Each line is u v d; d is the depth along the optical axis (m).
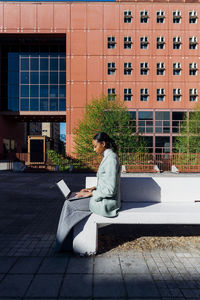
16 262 2.29
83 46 25.44
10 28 25.66
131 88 25.70
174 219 2.50
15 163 15.25
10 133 33.78
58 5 25.47
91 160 16.48
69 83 25.39
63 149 67.38
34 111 29.25
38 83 29.47
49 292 1.76
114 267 2.17
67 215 2.53
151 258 2.37
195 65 25.83
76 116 25.30
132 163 15.47
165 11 25.62
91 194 2.57
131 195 3.30
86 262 2.28
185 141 20.59
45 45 29.42
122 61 25.61
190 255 2.46
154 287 1.83
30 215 4.30
